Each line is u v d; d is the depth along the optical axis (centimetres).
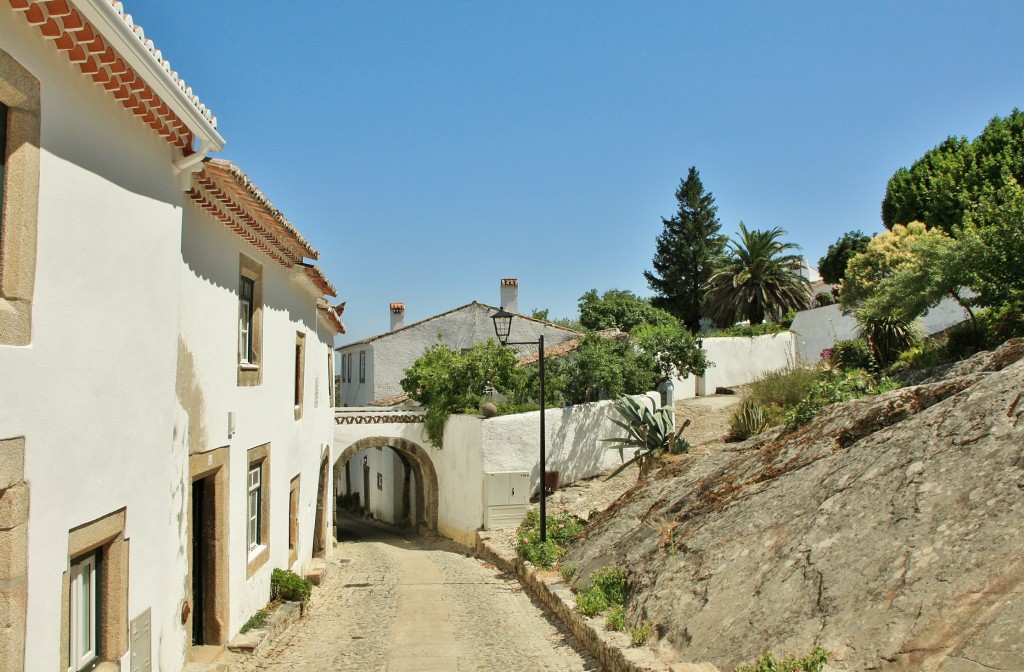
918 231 2775
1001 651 492
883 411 978
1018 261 1542
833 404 1171
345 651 1016
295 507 1386
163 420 654
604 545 1281
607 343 2466
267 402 1134
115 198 561
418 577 1673
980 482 677
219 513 899
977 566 583
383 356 3169
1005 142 2886
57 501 479
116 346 562
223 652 884
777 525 859
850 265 2841
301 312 1452
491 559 1839
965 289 2142
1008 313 1557
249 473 1041
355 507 3666
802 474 946
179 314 734
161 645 664
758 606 727
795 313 3766
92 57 502
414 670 922
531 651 1005
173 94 599
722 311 4131
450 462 2380
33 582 452
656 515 1212
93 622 562
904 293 1719
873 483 790
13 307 439
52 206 476
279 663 949
